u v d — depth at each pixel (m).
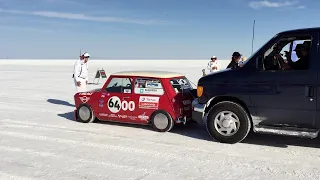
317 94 5.64
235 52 9.26
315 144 6.38
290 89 5.84
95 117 8.33
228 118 6.36
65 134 7.15
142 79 7.62
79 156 5.60
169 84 7.38
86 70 10.52
